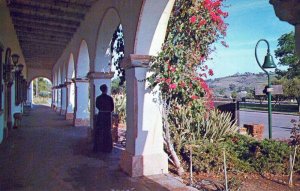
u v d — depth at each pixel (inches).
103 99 297.6
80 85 510.9
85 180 197.8
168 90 207.2
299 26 58.1
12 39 470.0
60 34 529.7
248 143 231.8
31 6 378.6
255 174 213.2
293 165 209.5
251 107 1020.5
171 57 204.8
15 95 522.3
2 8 335.6
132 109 212.5
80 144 341.1
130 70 214.8
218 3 215.5
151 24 202.2
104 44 336.2
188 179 200.5
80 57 482.6
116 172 217.8
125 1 225.8
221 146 219.5
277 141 234.7
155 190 176.7
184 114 235.9
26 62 987.3
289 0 57.5
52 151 297.1
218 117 254.5
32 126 522.6
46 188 181.5
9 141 358.3
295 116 735.1
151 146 212.4
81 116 524.1
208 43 219.6
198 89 208.4
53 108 1071.6
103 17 303.0
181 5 212.7
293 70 884.6
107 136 295.4
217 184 183.6
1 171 219.3
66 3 358.6
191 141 230.7
